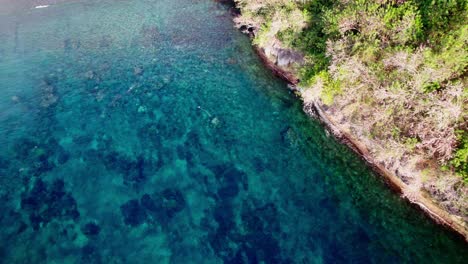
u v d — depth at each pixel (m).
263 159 17.70
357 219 15.24
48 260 14.41
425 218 14.92
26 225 15.59
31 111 20.62
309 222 15.26
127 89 21.67
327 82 17.97
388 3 17.56
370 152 16.88
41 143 18.92
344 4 18.81
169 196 16.36
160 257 14.33
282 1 22.33
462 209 13.69
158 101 20.81
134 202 16.19
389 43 16.27
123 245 14.74
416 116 14.89
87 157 18.14
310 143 18.22
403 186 15.63
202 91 21.30
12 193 16.80
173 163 17.70
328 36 19.30
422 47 15.05
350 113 17.38
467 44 14.58
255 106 20.25
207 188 16.62
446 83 14.53
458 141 13.76
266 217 15.52
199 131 19.12
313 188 16.42
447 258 13.83
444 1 15.62
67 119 20.08
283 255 14.29
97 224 15.48
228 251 14.48
